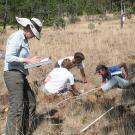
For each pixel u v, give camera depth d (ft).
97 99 22.04
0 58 35.86
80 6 151.23
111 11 158.20
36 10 135.85
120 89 23.57
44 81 25.23
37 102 22.25
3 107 21.47
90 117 19.95
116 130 18.07
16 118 16.92
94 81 26.43
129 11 130.31
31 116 18.10
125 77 24.49
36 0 134.72
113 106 20.79
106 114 19.84
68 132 18.51
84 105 21.36
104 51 36.76
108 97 22.75
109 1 163.32
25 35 16.67
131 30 61.77
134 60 32.40
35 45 41.63
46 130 18.74
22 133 17.24
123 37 47.01
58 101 22.26
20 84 16.71
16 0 138.41
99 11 152.35
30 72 28.63
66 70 22.89
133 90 22.99
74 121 19.56
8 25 141.18
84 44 40.70
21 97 16.84
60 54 35.58
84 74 25.43
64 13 147.23
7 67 16.69
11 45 16.34
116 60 32.22
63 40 47.96
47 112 20.74
